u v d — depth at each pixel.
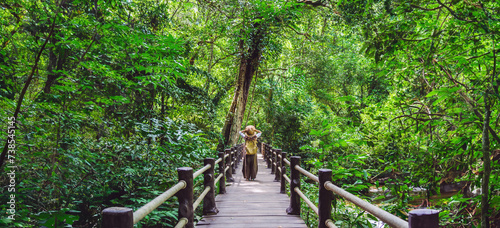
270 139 24.52
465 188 5.41
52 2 5.12
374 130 5.57
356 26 10.87
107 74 5.18
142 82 5.59
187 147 5.55
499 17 3.81
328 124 5.20
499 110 4.04
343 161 5.84
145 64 5.76
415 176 4.82
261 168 14.89
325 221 3.50
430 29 4.39
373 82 22.02
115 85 5.81
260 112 28.39
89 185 5.02
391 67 5.04
